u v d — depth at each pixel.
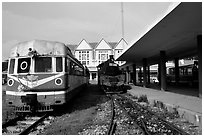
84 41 47.62
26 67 8.38
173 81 31.75
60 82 8.43
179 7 7.86
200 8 8.02
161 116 8.01
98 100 13.75
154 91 18.41
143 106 10.66
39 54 8.47
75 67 12.03
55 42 8.93
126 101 12.84
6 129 6.43
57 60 8.63
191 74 27.19
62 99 8.40
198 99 11.26
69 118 7.98
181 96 13.09
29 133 6.01
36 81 8.22
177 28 10.94
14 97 8.27
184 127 6.45
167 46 16.97
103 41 47.66
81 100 13.71
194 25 10.39
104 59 47.16
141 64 38.19
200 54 11.86
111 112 9.04
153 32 11.80
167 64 46.03
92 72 47.53
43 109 8.26
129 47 17.44
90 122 7.27
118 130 6.18
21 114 8.69
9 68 8.62
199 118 6.57
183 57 26.62
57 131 6.10
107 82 18.84
